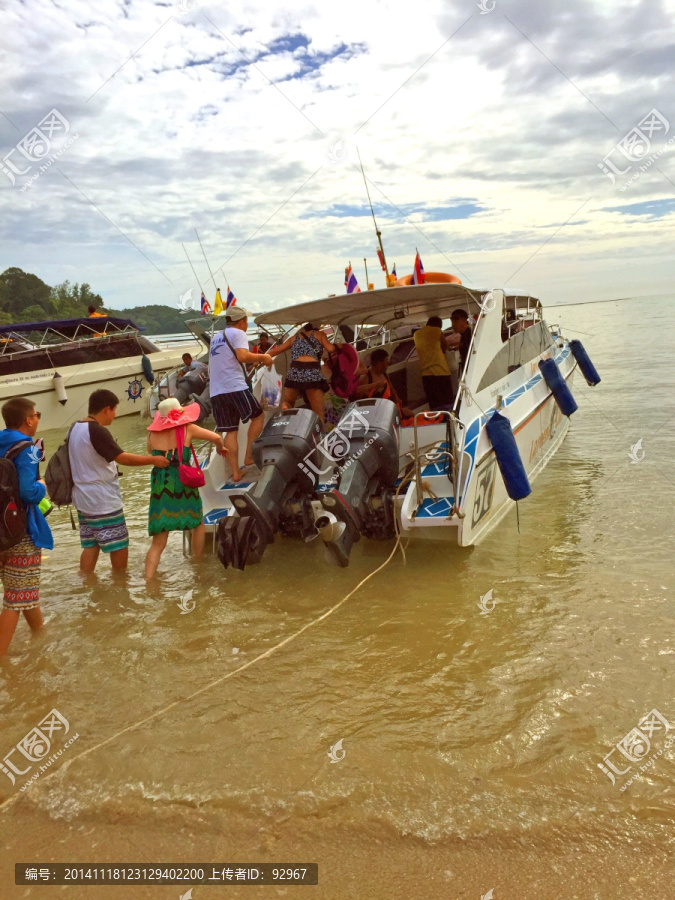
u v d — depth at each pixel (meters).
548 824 2.34
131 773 2.76
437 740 2.82
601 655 3.39
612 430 8.84
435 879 2.16
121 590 4.78
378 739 2.86
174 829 2.46
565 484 6.62
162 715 3.15
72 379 14.96
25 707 3.30
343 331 7.88
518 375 6.79
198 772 2.74
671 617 3.74
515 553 4.94
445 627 3.84
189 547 5.57
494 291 5.86
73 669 3.65
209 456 5.63
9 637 3.85
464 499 4.62
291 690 3.30
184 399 13.25
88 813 2.56
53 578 5.15
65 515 7.48
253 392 6.39
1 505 3.72
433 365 6.56
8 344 15.95
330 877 2.21
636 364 14.66
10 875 2.31
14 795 2.68
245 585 4.70
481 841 2.29
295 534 5.27
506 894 2.09
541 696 3.07
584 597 4.09
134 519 6.84
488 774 2.60
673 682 3.12
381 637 3.78
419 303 7.18
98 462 4.92
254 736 2.95
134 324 17.27
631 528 5.24
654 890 2.06
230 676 3.47
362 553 5.16
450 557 4.93
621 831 2.29
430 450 5.30
